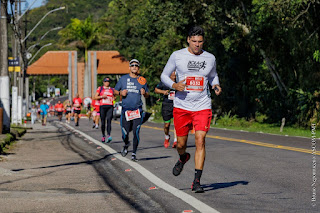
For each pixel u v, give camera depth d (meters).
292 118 42.53
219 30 46.41
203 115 8.63
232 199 8.21
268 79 47.03
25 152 17.53
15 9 47.97
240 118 52.41
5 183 10.26
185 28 48.19
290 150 16.55
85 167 13.02
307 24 37.09
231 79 55.72
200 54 8.59
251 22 43.75
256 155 15.05
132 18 79.38
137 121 13.80
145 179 10.43
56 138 25.39
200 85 8.62
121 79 13.84
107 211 7.45
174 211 7.29
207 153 15.87
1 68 25.72
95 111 30.73
